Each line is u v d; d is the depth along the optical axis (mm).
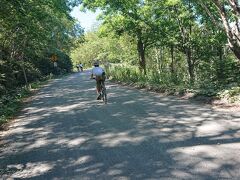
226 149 7672
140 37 30906
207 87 16656
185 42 29297
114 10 29016
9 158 8984
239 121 10250
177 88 18281
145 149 8367
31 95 26453
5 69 28844
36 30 34062
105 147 8961
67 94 23844
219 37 27844
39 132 11789
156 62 45406
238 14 13266
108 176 6863
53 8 29250
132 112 13586
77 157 8383
